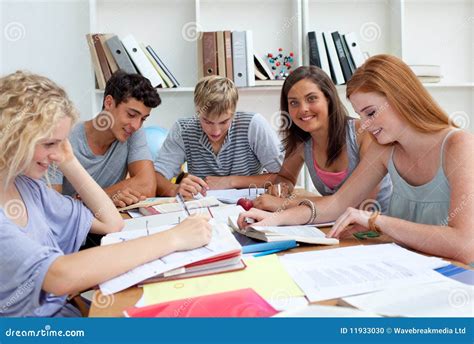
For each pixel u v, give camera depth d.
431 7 2.78
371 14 2.69
